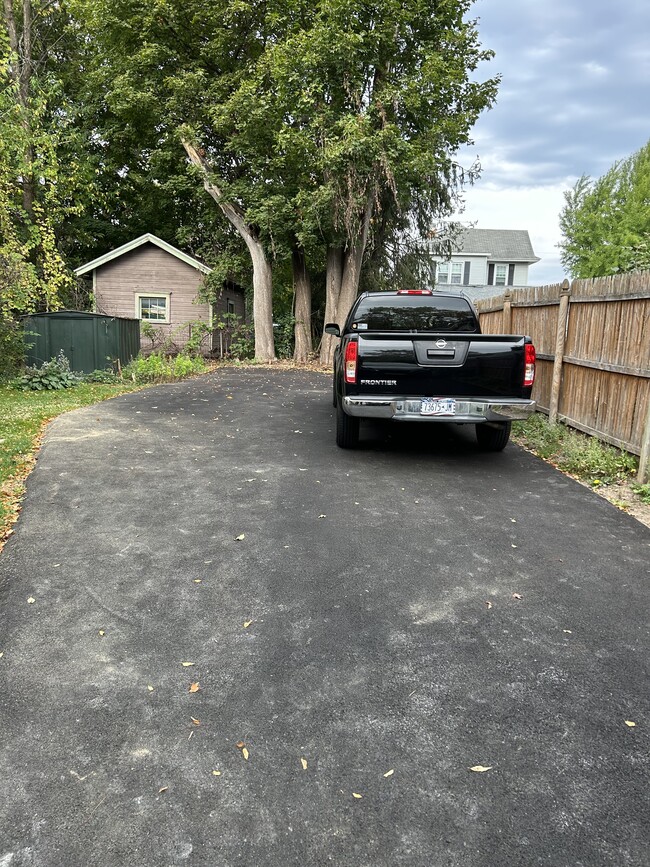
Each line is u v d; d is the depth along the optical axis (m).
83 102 23.05
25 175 17.61
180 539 4.12
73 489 5.16
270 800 1.96
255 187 20.00
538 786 2.03
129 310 23.64
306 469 5.97
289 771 2.09
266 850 1.78
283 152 18.70
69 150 21.59
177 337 23.62
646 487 5.18
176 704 2.44
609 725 2.33
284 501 4.95
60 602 3.25
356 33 16.50
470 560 3.84
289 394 11.71
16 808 1.91
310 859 1.75
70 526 4.32
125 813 1.90
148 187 25.36
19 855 1.75
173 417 8.77
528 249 36.41
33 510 4.62
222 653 2.80
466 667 2.70
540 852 1.78
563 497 5.16
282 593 3.38
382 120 16.38
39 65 21.19
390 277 22.95
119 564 3.72
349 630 3.00
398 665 2.71
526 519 4.60
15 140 15.85
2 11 18.56
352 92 16.47
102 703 2.43
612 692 2.54
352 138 15.52
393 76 17.73
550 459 6.54
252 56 21.08
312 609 3.20
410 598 3.33
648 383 5.56
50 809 1.91
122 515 4.56
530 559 3.87
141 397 10.91
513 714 2.39
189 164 21.28
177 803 1.95
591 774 2.08
